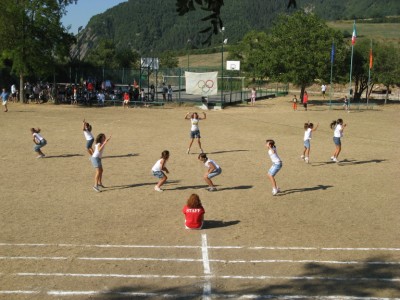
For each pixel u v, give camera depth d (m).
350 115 39.06
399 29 109.56
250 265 9.63
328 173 18.22
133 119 33.81
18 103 43.28
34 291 8.38
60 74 54.56
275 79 48.88
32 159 19.89
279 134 28.03
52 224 12.02
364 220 12.70
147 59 47.78
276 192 14.98
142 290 8.49
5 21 40.28
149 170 18.12
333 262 9.83
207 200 14.36
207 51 108.50
